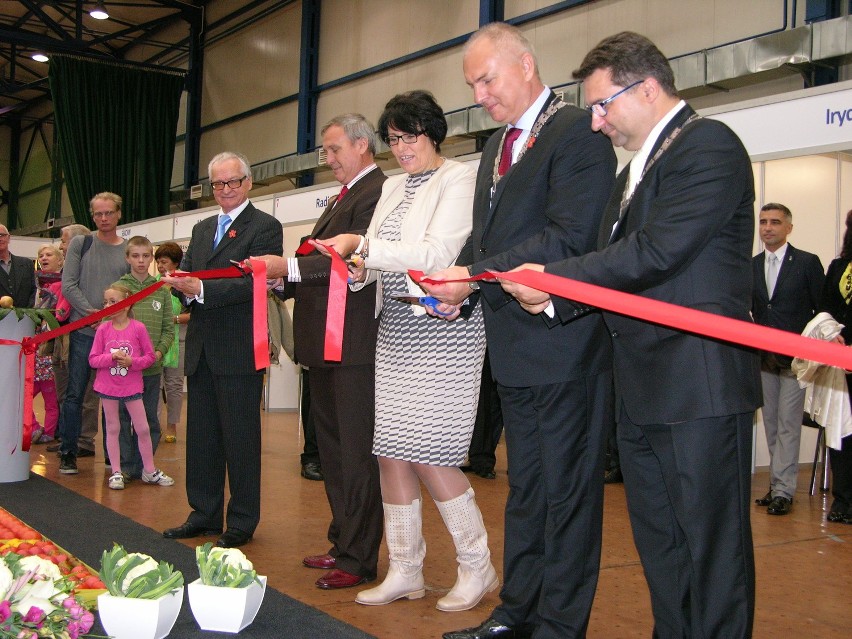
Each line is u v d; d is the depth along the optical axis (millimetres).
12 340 4516
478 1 8484
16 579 1628
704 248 1676
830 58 5715
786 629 2463
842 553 3465
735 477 1664
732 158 1653
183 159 13633
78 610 1643
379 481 2889
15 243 11945
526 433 2197
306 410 5000
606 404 2154
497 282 2074
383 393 2646
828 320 4184
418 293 2475
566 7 7738
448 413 2543
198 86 13266
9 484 4477
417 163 2643
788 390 4426
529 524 2217
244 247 3348
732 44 6242
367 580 2877
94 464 5375
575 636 2064
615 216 1872
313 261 2760
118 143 13109
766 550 3504
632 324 1753
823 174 6133
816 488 5355
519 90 2217
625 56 1763
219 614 2100
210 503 3439
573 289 1638
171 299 5352
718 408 1638
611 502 4473
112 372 4582
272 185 11703
